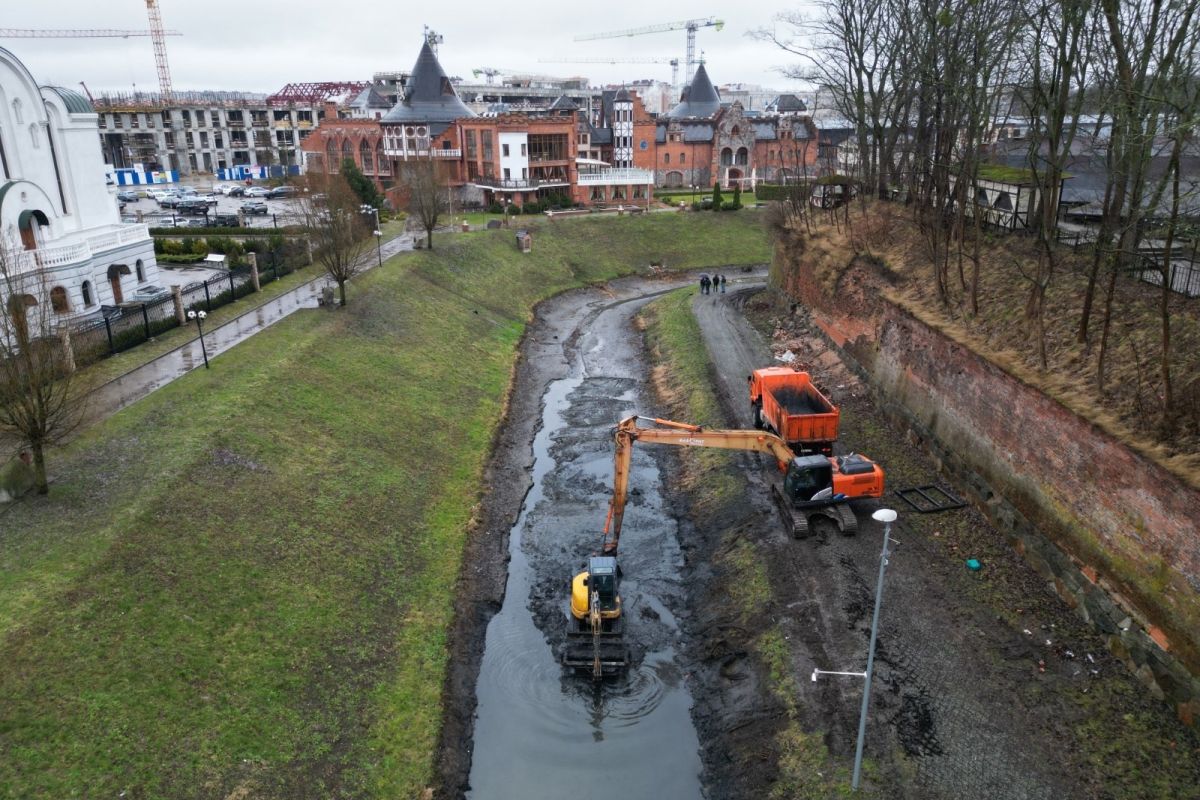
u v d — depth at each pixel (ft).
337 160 324.60
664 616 88.94
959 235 118.42
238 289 160.66
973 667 71.20
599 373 167.32
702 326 180.14
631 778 68.28
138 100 454.40
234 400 108.37
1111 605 72.79
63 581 69.87
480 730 73.46
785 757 64.59
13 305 80.28
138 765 58.03
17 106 130.21
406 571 90.48
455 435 126.52
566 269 242.37
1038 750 62.39
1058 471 81.35
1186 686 63.67
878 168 201.87
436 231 244.42
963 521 94.73
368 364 136.46
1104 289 97.60
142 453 92.43
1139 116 75.97
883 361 128.36
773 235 205.05
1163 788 58.23
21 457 83.46
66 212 143.02
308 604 79.15
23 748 56.08
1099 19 87.51
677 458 123.54
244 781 60.23
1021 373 89.40
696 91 377.09
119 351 125.39
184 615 71.36
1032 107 103.45
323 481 99.45
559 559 98.99
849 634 75.82
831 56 189.67
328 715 68.59
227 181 385.91
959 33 137.69
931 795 59.00
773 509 98.84
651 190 319.68
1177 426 69.82
